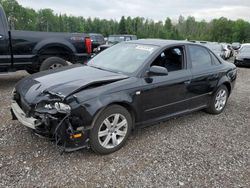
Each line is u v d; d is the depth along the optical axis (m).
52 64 7.27
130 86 3.91
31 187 3.01
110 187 3.10
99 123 3.59
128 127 3.99
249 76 12.19
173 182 3.26
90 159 3.64
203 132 4.79
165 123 5.12
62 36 7.50
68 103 3.33
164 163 3.65
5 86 7.38
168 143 4.26
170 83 4.46
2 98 6.12
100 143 3.67
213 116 5.71
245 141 4.51
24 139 4.06
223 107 5.95
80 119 3.39
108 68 4.48
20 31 6.78
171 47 4.73
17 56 6.81
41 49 7.15
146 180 3.26
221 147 4.23
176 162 3.70
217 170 3.56
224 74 5.71
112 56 4.83
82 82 3.68
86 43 7.95
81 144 3.48
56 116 3.34
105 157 3.72
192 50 5.12
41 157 3.60
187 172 3.48
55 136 3.35
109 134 3.78
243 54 16.17
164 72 4.05
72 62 7.93
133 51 4.70
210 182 3.30
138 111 4.08
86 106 3.41
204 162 3.74
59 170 3.35
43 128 3.42
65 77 3.98
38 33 7.09
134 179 3.27
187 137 4.53
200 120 5.41
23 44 6.84
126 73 4.19
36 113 3.47
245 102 7.01
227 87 5.99
